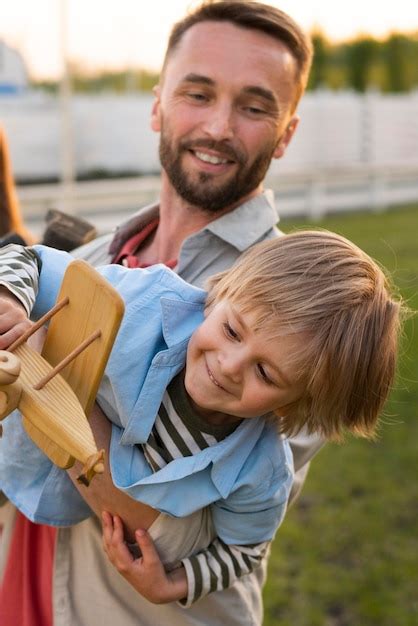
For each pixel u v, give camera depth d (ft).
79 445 3.65
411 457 14.66
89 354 3.99
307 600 10.59
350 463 14.48
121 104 54.49
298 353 4.30
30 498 5.02
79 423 3.76
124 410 4.63
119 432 4.80
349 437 15.64
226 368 4.29
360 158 59.93
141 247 6.64
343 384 4.47
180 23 6.38
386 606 10.48
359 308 4.48
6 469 5.05
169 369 4.59
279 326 4.27
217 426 4.67
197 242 5.93
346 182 46.14
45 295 4.66
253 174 6.08
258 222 6.03
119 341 4.64
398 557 11.54
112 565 5.23
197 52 6.03
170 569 4.91
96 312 3.99
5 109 49.11
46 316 4.08
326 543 11.89
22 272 4.51
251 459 4.78
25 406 3.77
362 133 59.82
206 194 6.02
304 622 10.14
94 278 4.03
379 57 82.33
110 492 4.77
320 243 4.60
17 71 49.80
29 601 5.44
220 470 4.67
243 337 4.32
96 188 37.99
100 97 55.21
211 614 5.35
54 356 4.24
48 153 50.60
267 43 6.09
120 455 4.72
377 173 47.21
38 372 3.93
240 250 5.93
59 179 51.13
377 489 13.52
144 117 55.06
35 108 50.06
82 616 5.28
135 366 4.62
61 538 5.35
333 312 4.38
